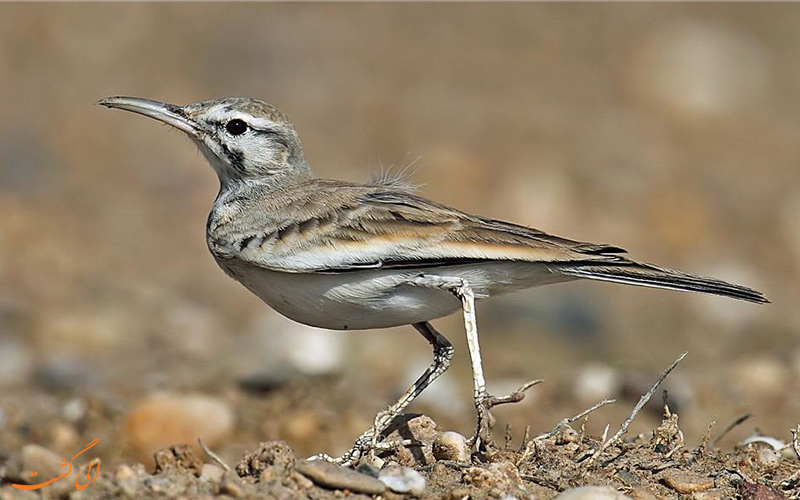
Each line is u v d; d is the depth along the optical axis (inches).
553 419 490.0
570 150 859.4
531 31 990.4
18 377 568.1
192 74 903.1
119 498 294.4
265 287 354.3
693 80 936.3
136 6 965.8
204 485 303.9
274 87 890.7
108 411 490.3
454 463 319.0
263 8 975.6
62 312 656.4
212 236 366.9
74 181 822.5
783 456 362.9
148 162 845.8
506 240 336.8
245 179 390.9
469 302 331.0
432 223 341.4
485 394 324.5
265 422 482.3
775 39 986.7
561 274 339.3
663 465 331.3
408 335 647.1
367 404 509.0
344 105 879.7
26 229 762.2
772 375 553.3
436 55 951.0
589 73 947.3
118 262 743.1
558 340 658.8
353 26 968.9
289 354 580.1
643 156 857.5
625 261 338.6
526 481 314.3
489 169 823.7
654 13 1007.6
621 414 499.2
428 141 845.8
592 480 317.7
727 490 319.6
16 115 867.4
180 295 709.9
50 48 928.9
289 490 297.0
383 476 304.2
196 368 576.4
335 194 364.2
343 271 339.9
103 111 882.1
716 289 335.9
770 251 786.8
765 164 871.1
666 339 671.1
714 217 810.8
